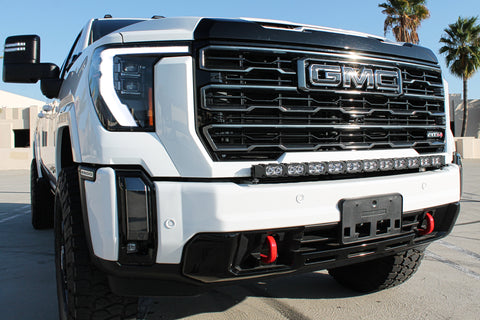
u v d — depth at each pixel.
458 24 30.19
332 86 2.22
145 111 1.92
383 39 2.59
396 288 3.32
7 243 4.89
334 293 3.21
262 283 3.46
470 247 4.68
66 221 2.11
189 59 1.94
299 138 2.16
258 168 1.96
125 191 1.85
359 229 2.22
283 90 2.10
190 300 3.08
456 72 30.70
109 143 1.88
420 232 2.53
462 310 2.87
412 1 26.00
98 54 2.01
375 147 2.40
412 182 2.38
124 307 2.05
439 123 2.74
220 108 1.96
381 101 2.43
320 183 2.09
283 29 2.13
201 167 1.90
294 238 2.02
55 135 2.98
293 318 2.75
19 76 2.68
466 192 9.98
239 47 2.02
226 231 1.86
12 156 21.02
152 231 1.87
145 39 1.98
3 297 3.16
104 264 1.88
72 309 2.03
